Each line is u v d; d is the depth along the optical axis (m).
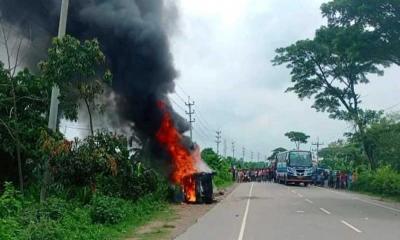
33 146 17.50
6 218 12.65
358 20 26.17
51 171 16.73
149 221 18.59
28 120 17.59
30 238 11.22
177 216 20.53
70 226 13.58
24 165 18.31
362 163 58.31
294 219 18.75
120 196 20.59
